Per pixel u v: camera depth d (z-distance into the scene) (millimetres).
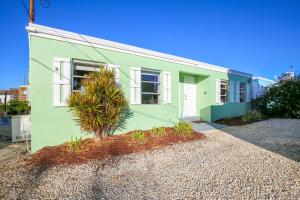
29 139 8070
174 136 7660
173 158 5559
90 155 5590
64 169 4805
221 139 7934
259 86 17969
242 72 15430
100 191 3736
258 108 16641
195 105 13023
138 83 8586
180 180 4109
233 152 6062
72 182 4141
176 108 10188
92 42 7273
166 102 9727
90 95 6371
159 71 9531
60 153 5609
